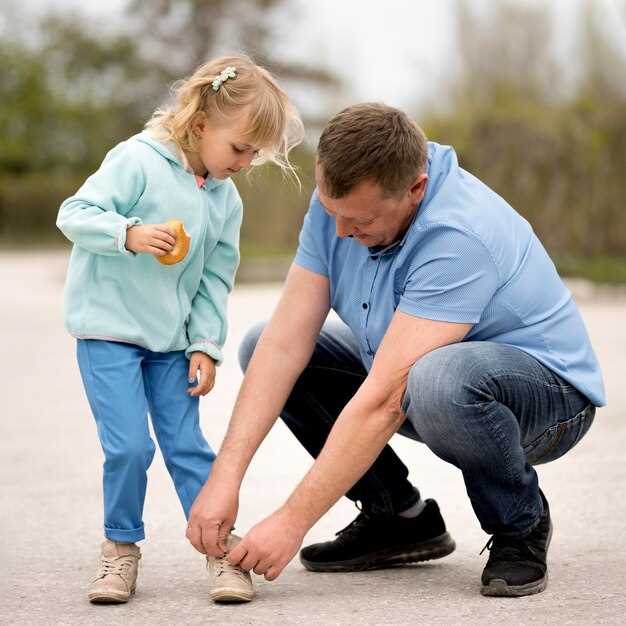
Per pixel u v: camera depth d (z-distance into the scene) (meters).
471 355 5.38
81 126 72.31
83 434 10.33
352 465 5.49
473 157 28.17
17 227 67.19
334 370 6.24
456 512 7.42
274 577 5.56
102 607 5.51
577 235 27.12
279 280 31.16
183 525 7.22
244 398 5.98
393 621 5.17
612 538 6.61
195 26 70.62
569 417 5.77
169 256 5.77
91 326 5.97
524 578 5.52
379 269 5.75
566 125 27.22
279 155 6.71
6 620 5.31
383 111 5.35
